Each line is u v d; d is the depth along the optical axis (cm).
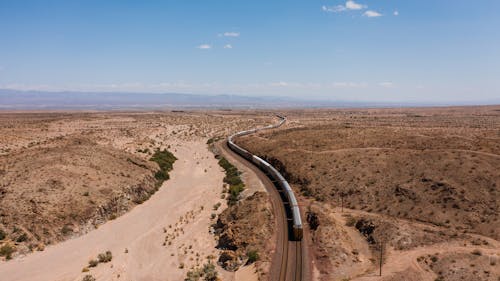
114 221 7306
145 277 5288
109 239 6506
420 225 6212
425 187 7262
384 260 5234
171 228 6988
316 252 5453
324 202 7719
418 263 5000
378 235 5916
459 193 6800
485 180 6994
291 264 5150
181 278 5231
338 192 7956
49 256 5822
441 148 8862
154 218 7488
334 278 4797
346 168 8775
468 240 5569
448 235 5734
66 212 6781
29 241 6016
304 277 4831
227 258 5534
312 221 6438
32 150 9862
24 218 6341
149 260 5781
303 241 5834
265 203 7225
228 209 7231
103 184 8050
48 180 7475
